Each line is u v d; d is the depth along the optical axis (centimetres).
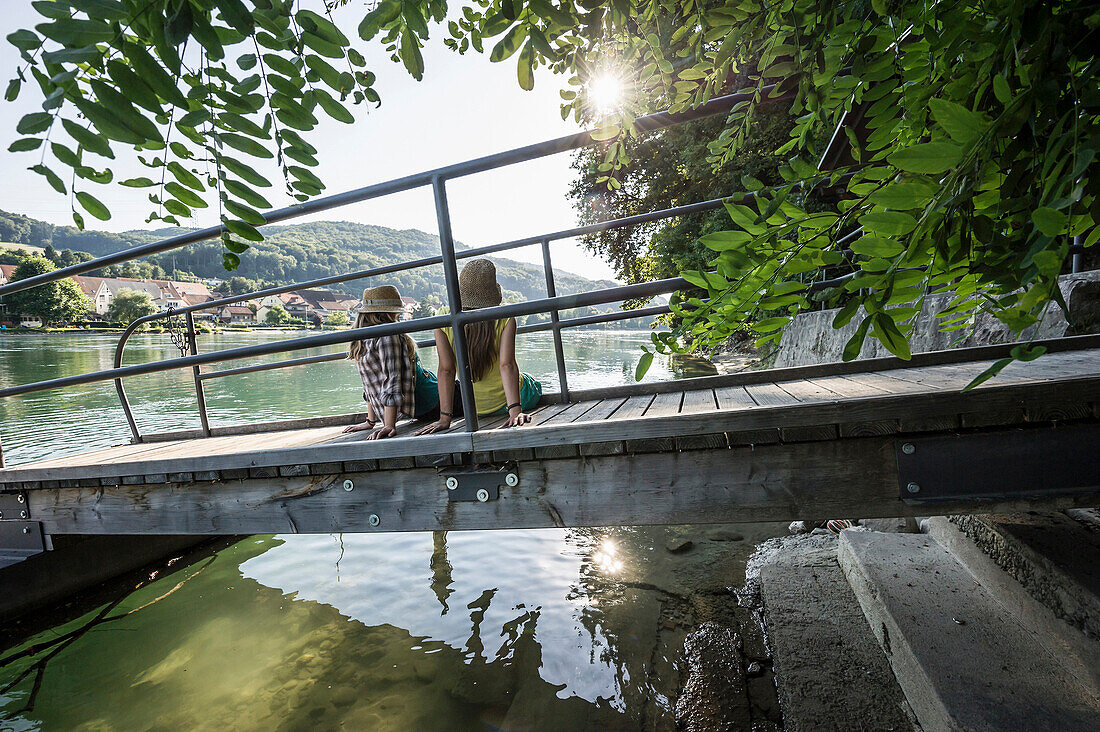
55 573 326
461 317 211
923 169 73
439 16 102
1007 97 72
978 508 162
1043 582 168
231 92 85
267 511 249
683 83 155
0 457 318
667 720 212
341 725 226
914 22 89
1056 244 72
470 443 211
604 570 351
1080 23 66
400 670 261
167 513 269
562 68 162
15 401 1477
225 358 228
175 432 440
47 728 234
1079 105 65
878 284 78
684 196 1661
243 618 319
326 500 238
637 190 1867
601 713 221
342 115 93
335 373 2378
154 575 380
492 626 295
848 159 390
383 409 280
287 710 237
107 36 74
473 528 217
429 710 231
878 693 190
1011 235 76
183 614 327
